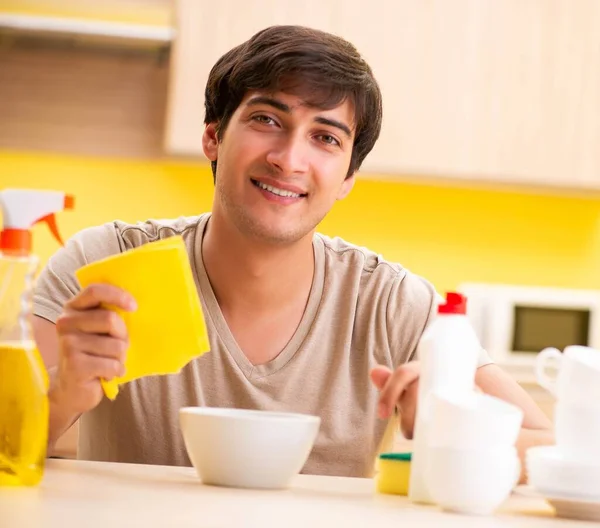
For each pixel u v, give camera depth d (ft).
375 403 5.66
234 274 5.38
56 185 11.21
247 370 5.47
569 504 3.49
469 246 11.93
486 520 3.29
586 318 11.41
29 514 2.74
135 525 2.68
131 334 3.76
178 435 5.46
